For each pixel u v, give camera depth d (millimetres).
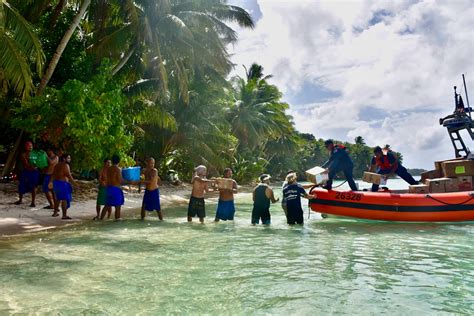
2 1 10820
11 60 11102
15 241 7156
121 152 15617
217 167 29359
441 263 5723
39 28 16031
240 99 39906
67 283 4602
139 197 16688
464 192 10078
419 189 10672
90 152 14258
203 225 9711
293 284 4633
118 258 5902
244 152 40531
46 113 13523
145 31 16812
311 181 10961
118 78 18250
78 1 15891
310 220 10742
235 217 11742
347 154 10805
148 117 20484
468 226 9531
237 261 5781
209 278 4867
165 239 7586
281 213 12852
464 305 3943
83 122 13500
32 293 4223
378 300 4086
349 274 5090
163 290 4383
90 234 8031
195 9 20828
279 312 3742
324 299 4109
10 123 15422
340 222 10281
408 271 5246
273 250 6598
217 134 27469
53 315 3596
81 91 13461
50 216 10148
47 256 5969
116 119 15227
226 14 23062
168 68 22031
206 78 27047
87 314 3635
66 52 16109
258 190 9945
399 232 8633
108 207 10594
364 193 10312
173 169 29922
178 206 15320
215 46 21234
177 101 25766
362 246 6996
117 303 3943
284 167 60219
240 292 4332
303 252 6461
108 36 17078
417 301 4055
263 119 40469
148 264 5547
